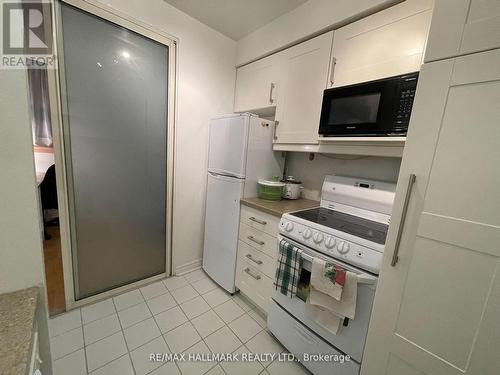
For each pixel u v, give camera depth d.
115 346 1.36
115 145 1.63
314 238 1.19
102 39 1.46
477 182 0.69
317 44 1.51
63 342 1.36
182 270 2.21
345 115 1.32
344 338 1.09
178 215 2.07
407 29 1.12
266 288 1.60
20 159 0.50
